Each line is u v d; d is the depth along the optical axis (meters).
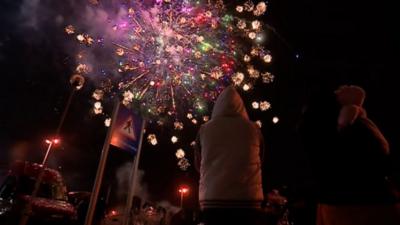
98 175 5.79
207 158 2.80
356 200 2.27
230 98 3.07
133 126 6.82
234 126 2.86
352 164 2.34
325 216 2.47
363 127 2.43
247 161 2.71
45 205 7.90
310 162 2.60
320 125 2.58
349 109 2.41
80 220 10.33
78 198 11.13
